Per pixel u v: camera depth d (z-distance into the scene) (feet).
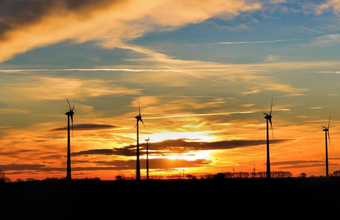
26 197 396.57
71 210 328.49
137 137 485.97
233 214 306.14
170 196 398.42
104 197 394.93
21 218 300.81
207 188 469.98
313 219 287.48
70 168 450.71
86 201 370.94
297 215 302.04
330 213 308.60
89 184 520.01
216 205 346.54
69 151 451.94
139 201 368.89
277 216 298.56
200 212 313.73
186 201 364.99
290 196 398.62
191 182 560.20
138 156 479.41
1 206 347.56
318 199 375.86
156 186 501.56
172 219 289.12
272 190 444.14
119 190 448.65
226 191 439.63
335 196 394.32
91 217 299.58
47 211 325.62
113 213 313.32
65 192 430.61
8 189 467.11
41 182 542.98
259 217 294.46
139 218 293.02
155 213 311.47
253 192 424.05
